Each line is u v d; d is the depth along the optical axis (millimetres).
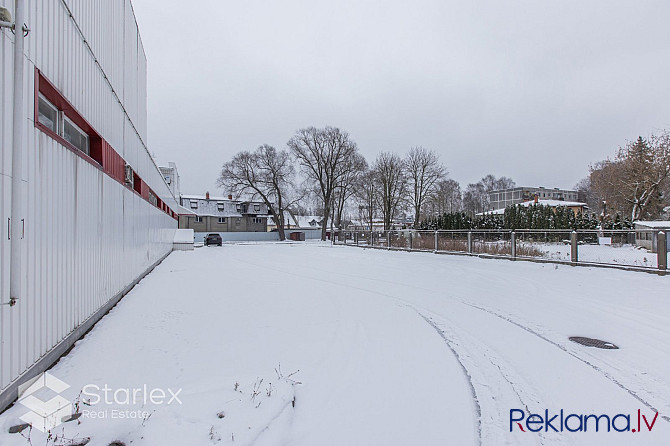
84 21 6402
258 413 3410
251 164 55875
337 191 56312
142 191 12914
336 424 3426
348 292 9945
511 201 85500
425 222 38438
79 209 5742
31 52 4227
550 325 6605
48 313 4523
